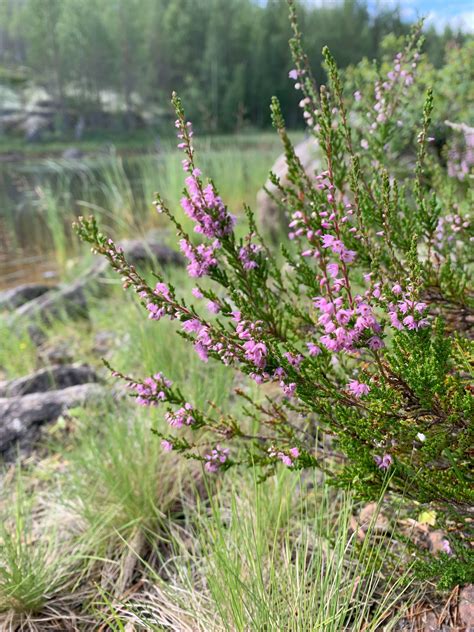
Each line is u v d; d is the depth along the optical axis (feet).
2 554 8.41
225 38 198.08
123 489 9.67
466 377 7.06
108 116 191.42
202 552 8.63
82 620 8.11
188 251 7.04
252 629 6.49
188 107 166.81
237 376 13.50
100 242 6.28
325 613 6.52
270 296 7.94
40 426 12.62
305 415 7.27
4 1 243.40
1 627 7.97
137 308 15.39
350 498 7.32
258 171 38.83
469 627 6.38
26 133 159.43
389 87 11.00
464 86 16.52
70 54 196.44
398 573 7.18
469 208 10.29
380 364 6.09
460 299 8.29
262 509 8.39
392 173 14.06
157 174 38.40
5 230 38.91
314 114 9.27
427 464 6.64
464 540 6.76
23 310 21.17
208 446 10.64
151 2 217.36
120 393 13.41
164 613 7.51
